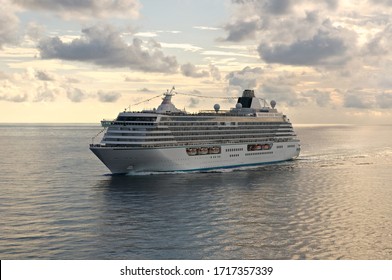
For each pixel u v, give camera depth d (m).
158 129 135.25
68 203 100.44
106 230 79.50
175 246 71.38
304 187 120.25
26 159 192.00
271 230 79.44
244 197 106.50
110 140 133.25
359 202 101.12
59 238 75.25
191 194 109.62
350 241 73.62
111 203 100.06
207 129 149.12
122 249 70.12
